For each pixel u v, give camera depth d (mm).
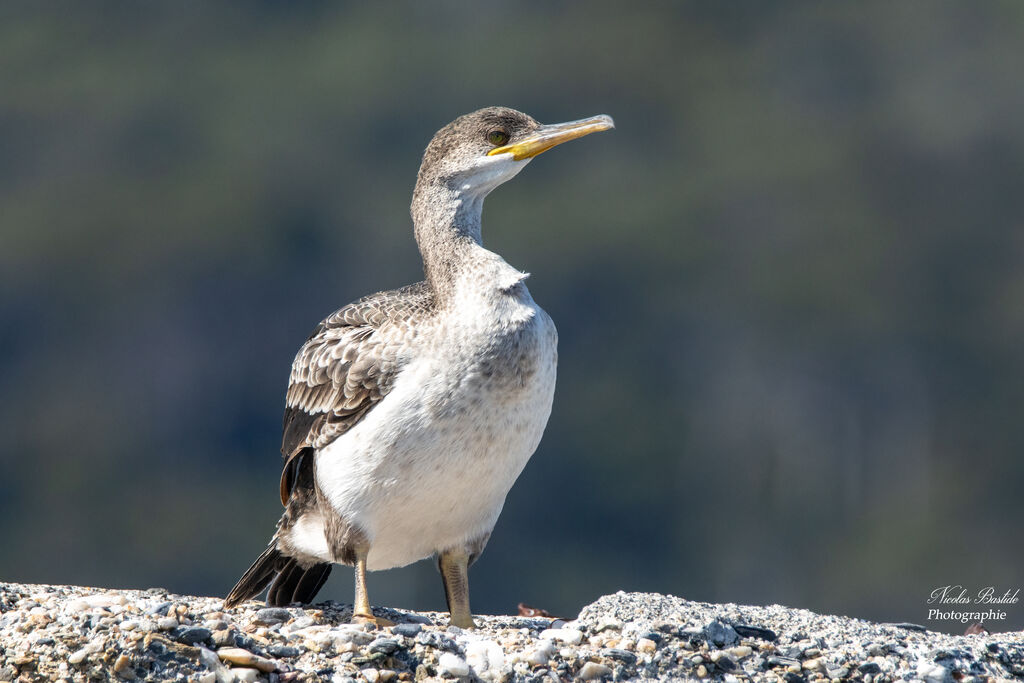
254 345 46438
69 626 6957
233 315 46625
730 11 52594
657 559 41281
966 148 47875
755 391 43875
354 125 49688
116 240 47125
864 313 44406
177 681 6766
